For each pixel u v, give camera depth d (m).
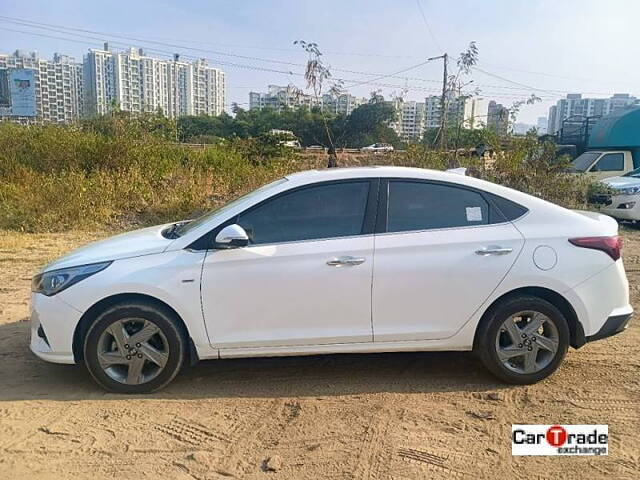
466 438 3.42
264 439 3.41
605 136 16.19
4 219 10.54
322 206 4.05
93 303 3.86
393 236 3.99
